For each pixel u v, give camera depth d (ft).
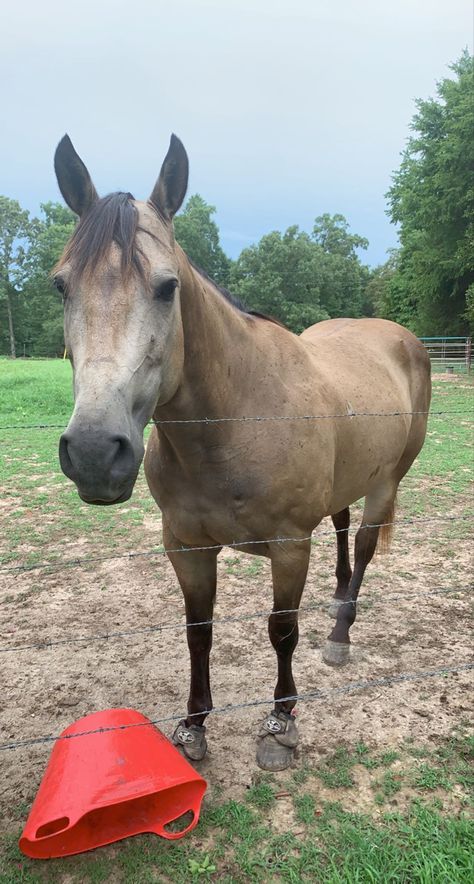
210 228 162.20
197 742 7.21
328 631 10.41
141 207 5.33
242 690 8.62
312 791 6.66
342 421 7.79
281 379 6.86
